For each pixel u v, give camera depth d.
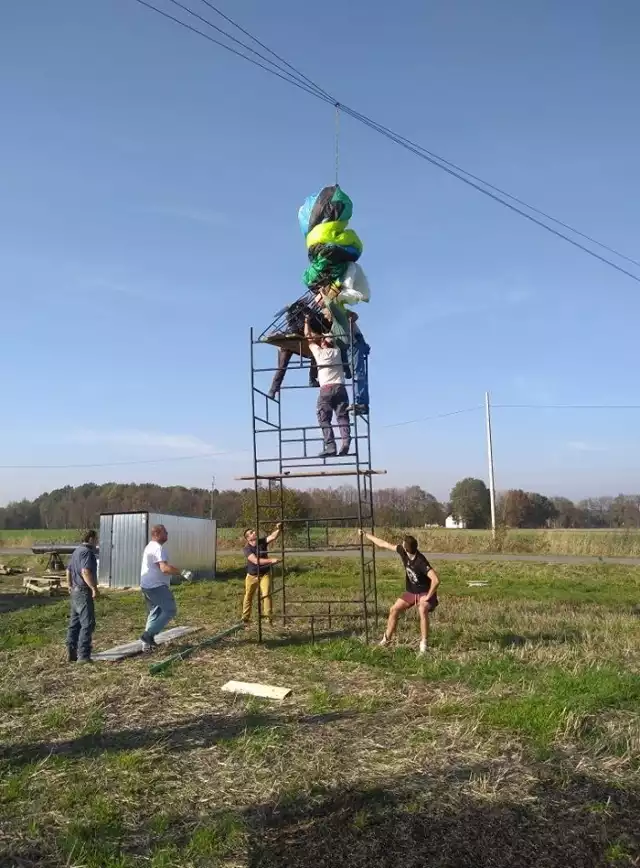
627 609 15.14
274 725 6.53
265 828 4.58
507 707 6.82
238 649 10.12
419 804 4.85
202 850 4.27
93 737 6.34
